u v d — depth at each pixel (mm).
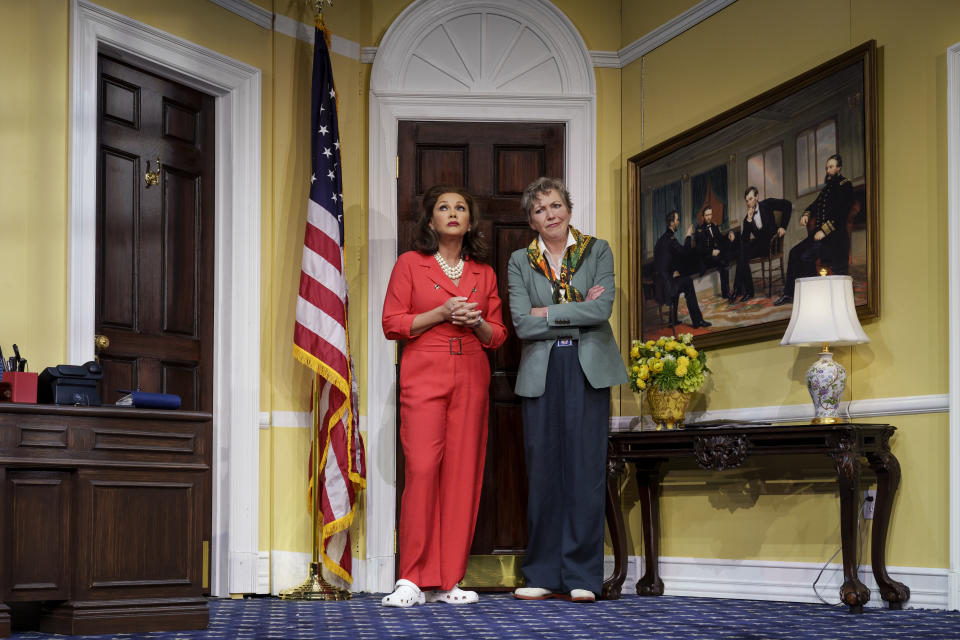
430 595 4379
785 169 4457
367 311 5133
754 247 4590
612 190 5363
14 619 3412
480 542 5062
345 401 4594
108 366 4285
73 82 4074
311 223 4637
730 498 4648
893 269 4012
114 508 3383
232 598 4582
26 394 3340
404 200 5266
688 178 4961
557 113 5355
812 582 4277
